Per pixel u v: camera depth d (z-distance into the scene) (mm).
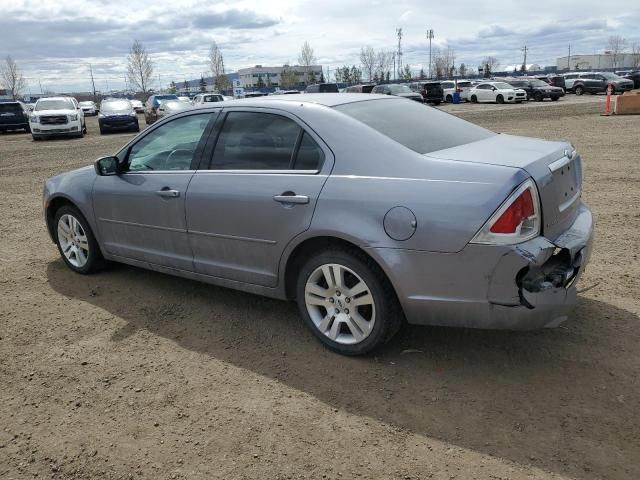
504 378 3381
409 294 3289
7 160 16266
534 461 2680
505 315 3111
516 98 38531
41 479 2693
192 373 3588
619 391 3197
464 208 3082
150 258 4695
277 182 3762
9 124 28891
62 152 18047
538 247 3062
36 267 5766
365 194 3379
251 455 2801
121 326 4297
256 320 4324
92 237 5242
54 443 2947
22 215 8492
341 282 3607
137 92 84438
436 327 4059
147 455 2828
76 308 4664
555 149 3596
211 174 4164
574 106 29469
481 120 23047
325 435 2934
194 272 4406
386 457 2752
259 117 4023
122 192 4730
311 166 3684
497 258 3037
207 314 4461
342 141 3604
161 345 3980
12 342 4078
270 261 3873
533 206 3092
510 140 3957
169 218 4410
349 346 3662
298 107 3877
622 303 4324
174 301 4734
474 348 3742
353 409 3150
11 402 3328
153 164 4652
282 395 3309
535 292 3062
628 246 5730
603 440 2803
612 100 33812
